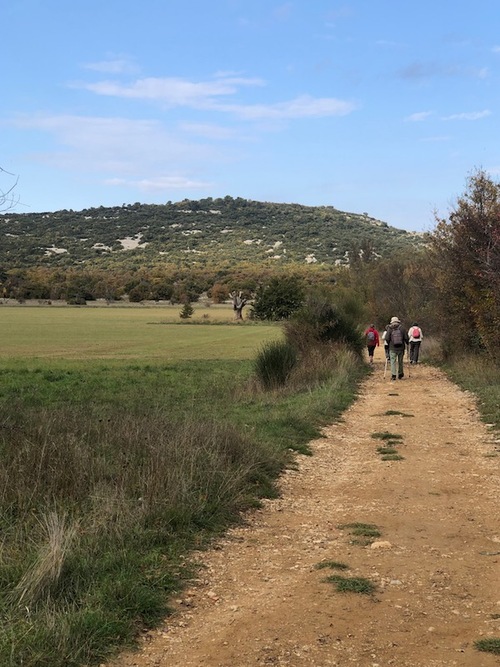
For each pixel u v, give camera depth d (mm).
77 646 4094
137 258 199125
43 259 183875
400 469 9844
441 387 20172
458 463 10227
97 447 9086
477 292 22688
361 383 21734
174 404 17516
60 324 81875
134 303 142750
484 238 22672
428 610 4848
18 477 7223
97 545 5613
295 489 8742
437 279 26391
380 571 5688
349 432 13141
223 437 9500
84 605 4633
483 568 5766
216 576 5551
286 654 4160
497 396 16016
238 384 20469
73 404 17109
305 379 19719
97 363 34844
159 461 7949
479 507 7793
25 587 4637
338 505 7988
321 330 25344
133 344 53250
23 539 5691
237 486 8031
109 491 6879
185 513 6738
